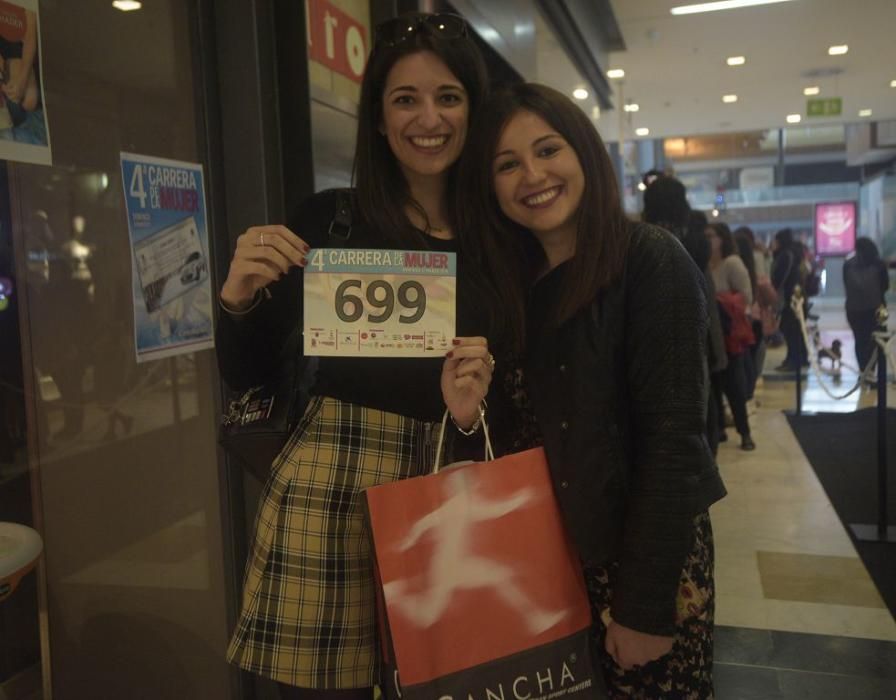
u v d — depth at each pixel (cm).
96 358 156
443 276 119
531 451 118
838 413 593
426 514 111
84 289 152
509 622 113
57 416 150
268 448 130
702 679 121
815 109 1171
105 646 162
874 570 301
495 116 122
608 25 770
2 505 139
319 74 208
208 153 180
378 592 115
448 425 128
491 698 112
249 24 180
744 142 1527
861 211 1354
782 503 387
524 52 442
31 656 147
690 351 113
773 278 736
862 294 499
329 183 207
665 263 115
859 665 231
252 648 121
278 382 130
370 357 123
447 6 299
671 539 110
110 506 161
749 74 990
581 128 119
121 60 156
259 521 126
